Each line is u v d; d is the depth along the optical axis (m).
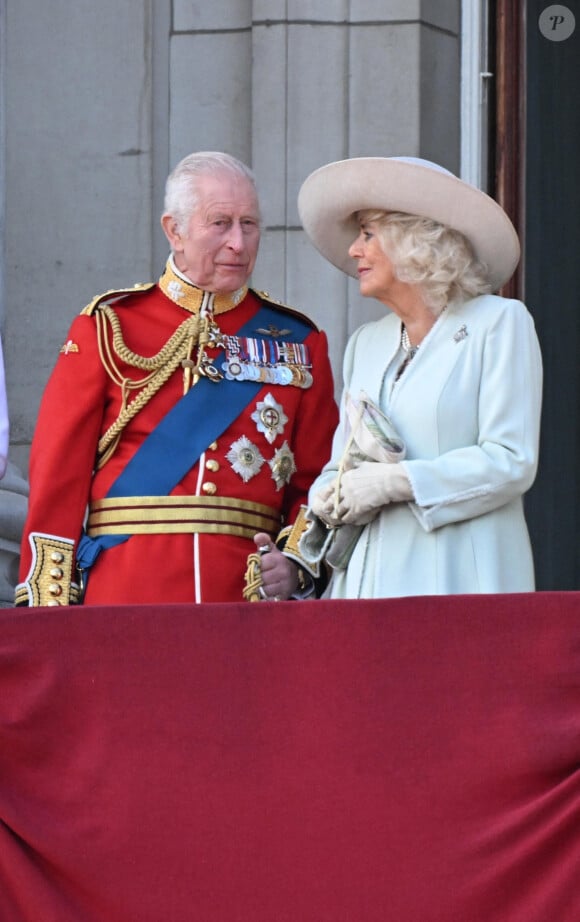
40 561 18.64
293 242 24.30
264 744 15.12
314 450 19.69
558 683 14.98
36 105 24.73
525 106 25.05
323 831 14.95
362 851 14.89
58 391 19.20
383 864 14.85
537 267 25.23
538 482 25.39
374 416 17.59
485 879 14.66
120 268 24.55
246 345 19.61
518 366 17.59
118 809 15.06
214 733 15.15
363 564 17.73
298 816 14.99
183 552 18.83
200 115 24.67
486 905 14.66
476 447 17.38
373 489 17.36
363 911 14.80
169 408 19.22
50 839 14.98
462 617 15.18
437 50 24.69
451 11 24.92
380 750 15.02
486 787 14.88
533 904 14.56
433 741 15.00
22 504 23.27
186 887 14.93
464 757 14.95
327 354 20.05
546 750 14.80
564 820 14.55
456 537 17.44
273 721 15.16
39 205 24.66
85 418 19.06
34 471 19.00
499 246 17.94
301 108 24.41
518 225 25.11
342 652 15.20
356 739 15.05
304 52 24.44
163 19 24.83
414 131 24.33
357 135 24.38
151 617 15.35
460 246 17.86
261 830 14.99
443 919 14.69
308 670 15.21
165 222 19.58
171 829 15.02
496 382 17.52
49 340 24.48
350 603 15.29
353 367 18.53
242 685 15.23
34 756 15.20
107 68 24.73
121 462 19.11
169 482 18.97
